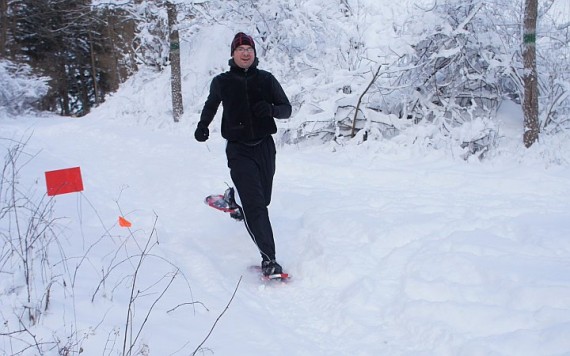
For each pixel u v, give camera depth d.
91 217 4.35
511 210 4.52
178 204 5.15
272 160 3.66
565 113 7.59
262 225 3.44
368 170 6.32
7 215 3.64
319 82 8.38
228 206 3.92
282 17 9.99
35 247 2.96
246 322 2.69
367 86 7.73
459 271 3.14
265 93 3.54
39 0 22.25
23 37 22.98
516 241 3.69
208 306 2.80
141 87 15.24
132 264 3.23
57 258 3.01
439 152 6.98
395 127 8.01
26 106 19.14
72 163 7.18
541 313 2.57
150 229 4.25
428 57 8.05
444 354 2.42
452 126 7.91
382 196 5.19
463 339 2.46
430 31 7.75
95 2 13.30
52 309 2.35
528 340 2.35
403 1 8.70
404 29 8.21
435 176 5.93
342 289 3.22
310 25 9.43
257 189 3.49
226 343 2.41
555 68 7.61
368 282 3.16
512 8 7.84
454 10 7.84
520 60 7.71
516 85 7.88
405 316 2.75
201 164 7.00
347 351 2.52
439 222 4.14
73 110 27.64
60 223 3.88
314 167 6.58
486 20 7.80
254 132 3.53
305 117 7.95
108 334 2.23
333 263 3.47
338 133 8.00
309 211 4.75
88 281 2.77
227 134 3.54
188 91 12.53
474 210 4.54
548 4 8.05
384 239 3.85
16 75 18.91
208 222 4.57
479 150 7.09
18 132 11.57
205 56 13.00
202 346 2.33
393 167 6.48
